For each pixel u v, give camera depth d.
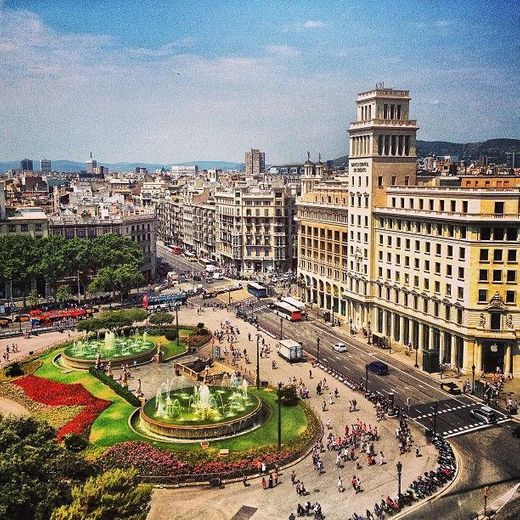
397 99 138.88
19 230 184.75
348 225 152.00
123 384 107.75
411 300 128.38
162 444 82.25
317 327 154.38
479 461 78.81
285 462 78.38
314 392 106.00
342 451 80.50
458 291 112.94
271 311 175.00
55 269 168.00
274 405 97.75
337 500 69.56
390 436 87.06
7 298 178.38
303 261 185.75
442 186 134.62
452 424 91.00
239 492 71.75
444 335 118.62
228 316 168.62
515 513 66.00
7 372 115.25
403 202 130.50
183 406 93.44
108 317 132.00
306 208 181.00
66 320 160.88
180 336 143.88
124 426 89.00
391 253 135.12
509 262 107.75
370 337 138.00
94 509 51.41
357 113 144.75
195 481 73.81
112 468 60.25
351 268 151.88
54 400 100.75
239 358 127.31
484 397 99.56
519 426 86.94
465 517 65.38
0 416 64.75
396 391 105.62
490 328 109.75
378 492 71.25
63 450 60.62
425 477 73.75
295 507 68.19
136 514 52.91
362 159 141.88
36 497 52.84
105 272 170.88
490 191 106.81
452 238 113.69
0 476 52.69
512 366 110.31
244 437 84.81
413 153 142.25
